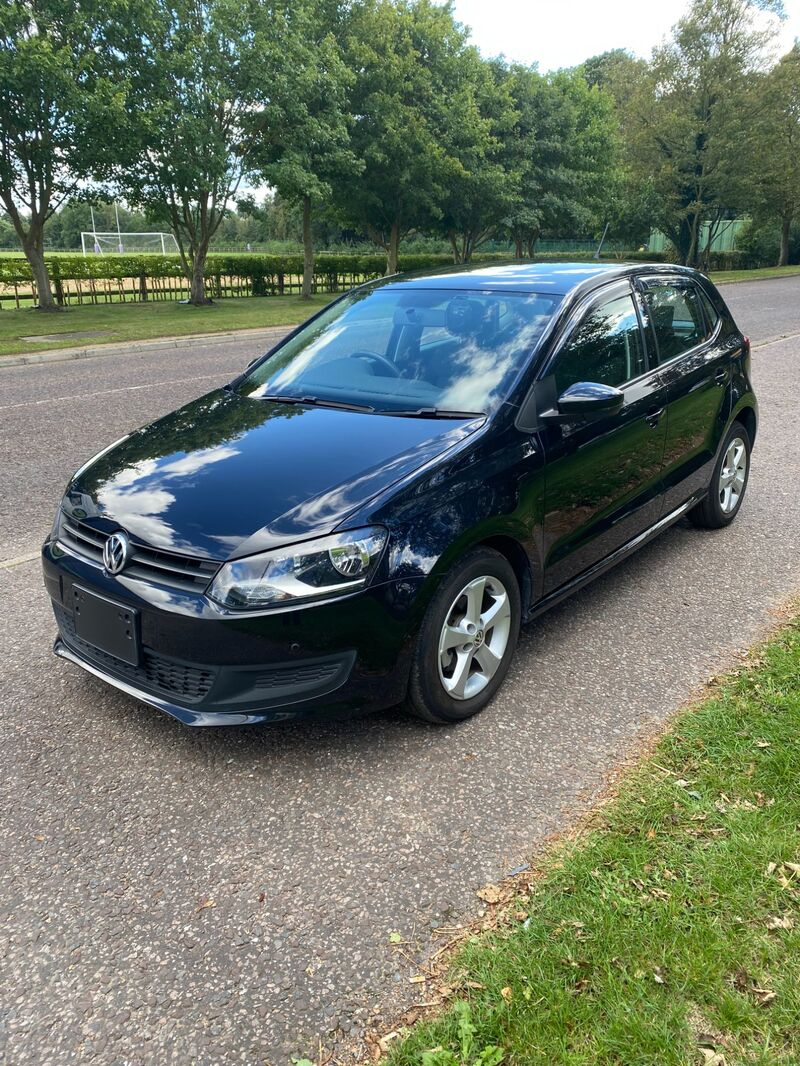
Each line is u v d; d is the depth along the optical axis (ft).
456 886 7.64
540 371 11.14
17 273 84.79
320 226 207.82
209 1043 6.20
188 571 8.70
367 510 8.85
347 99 81.71
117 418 28.35
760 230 175.11
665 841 7.89
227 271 102.94
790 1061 5.74
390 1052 5.98
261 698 8.80
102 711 10.66
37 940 7.16
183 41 68.59
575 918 7.02
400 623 8.98
